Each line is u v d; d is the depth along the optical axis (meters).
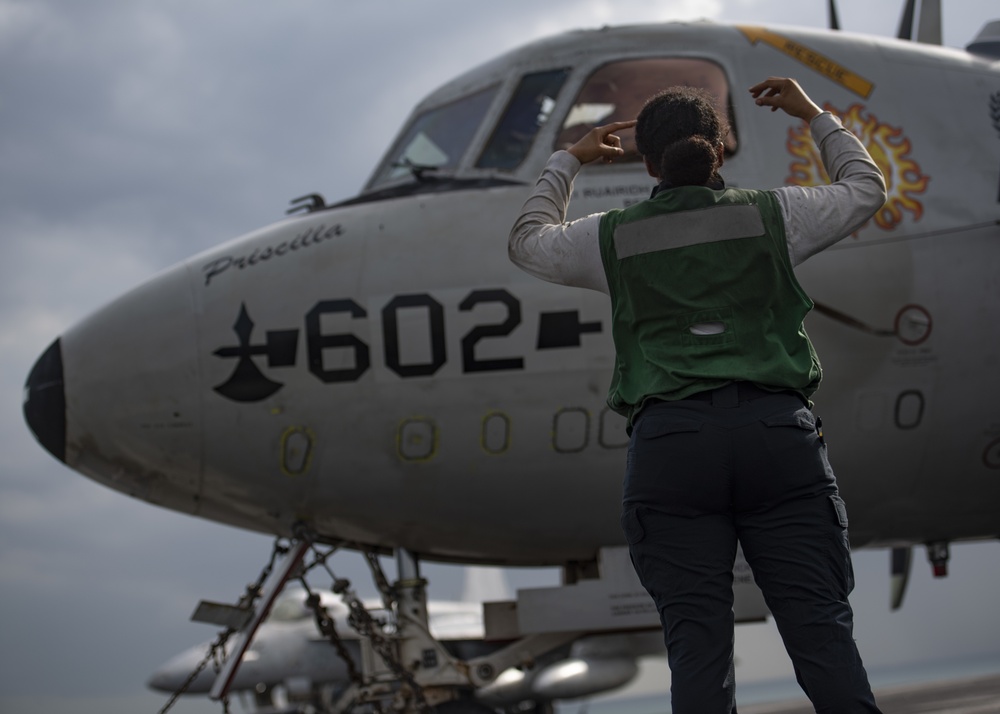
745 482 2.33
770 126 5.64
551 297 5.25
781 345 2.40
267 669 17.41
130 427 5.32
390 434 5.23
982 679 18.94
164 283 5.52
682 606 2.33
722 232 2.41
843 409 5.41
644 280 2.43
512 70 6.00
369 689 5.62
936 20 7.27
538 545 5.76
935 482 5.69
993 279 5.54
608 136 2.81
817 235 2.46
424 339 5.22
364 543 5.93
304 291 5.32
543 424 5.23
